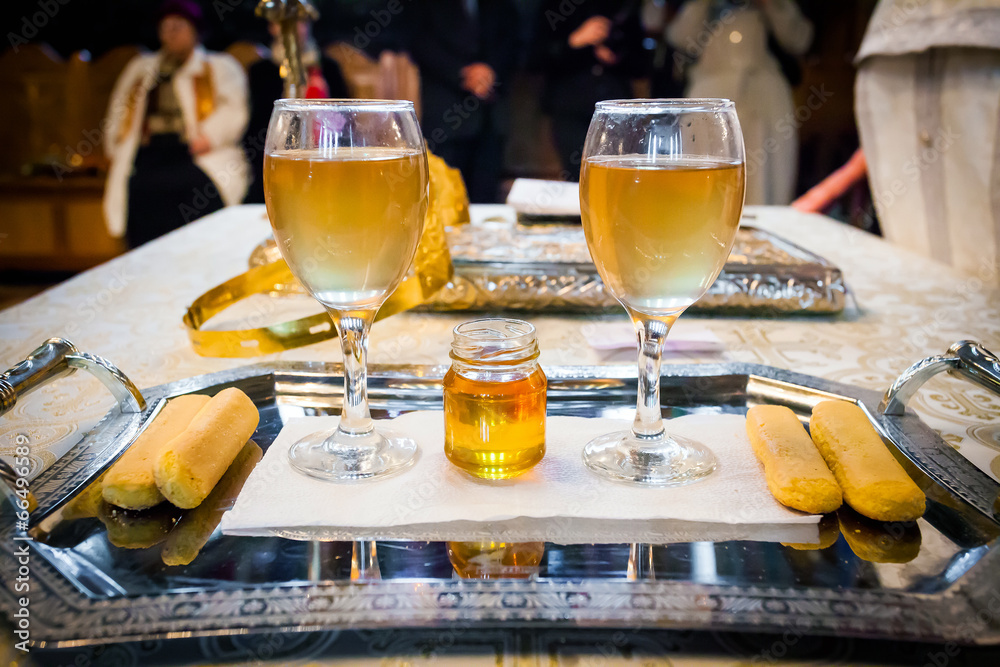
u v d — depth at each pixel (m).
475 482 0.51
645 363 0.56
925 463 0.53
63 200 4.00
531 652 0.35
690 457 0.54
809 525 0.46
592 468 0.53
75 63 3.92
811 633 0.35
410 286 0.85
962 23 1.55
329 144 0.50
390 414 0.65
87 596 0.37
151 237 3.72
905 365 0.76
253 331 0.76
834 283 0.92
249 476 0.51
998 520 0.46
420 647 0.36
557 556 0.42
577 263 0.93
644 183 0.47
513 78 3.73
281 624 0.35
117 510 0.48
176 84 3.58
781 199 3.71
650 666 0.34
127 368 0.77
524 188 1.27
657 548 0.43
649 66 3.57
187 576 0.40
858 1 4.04
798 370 0.75
